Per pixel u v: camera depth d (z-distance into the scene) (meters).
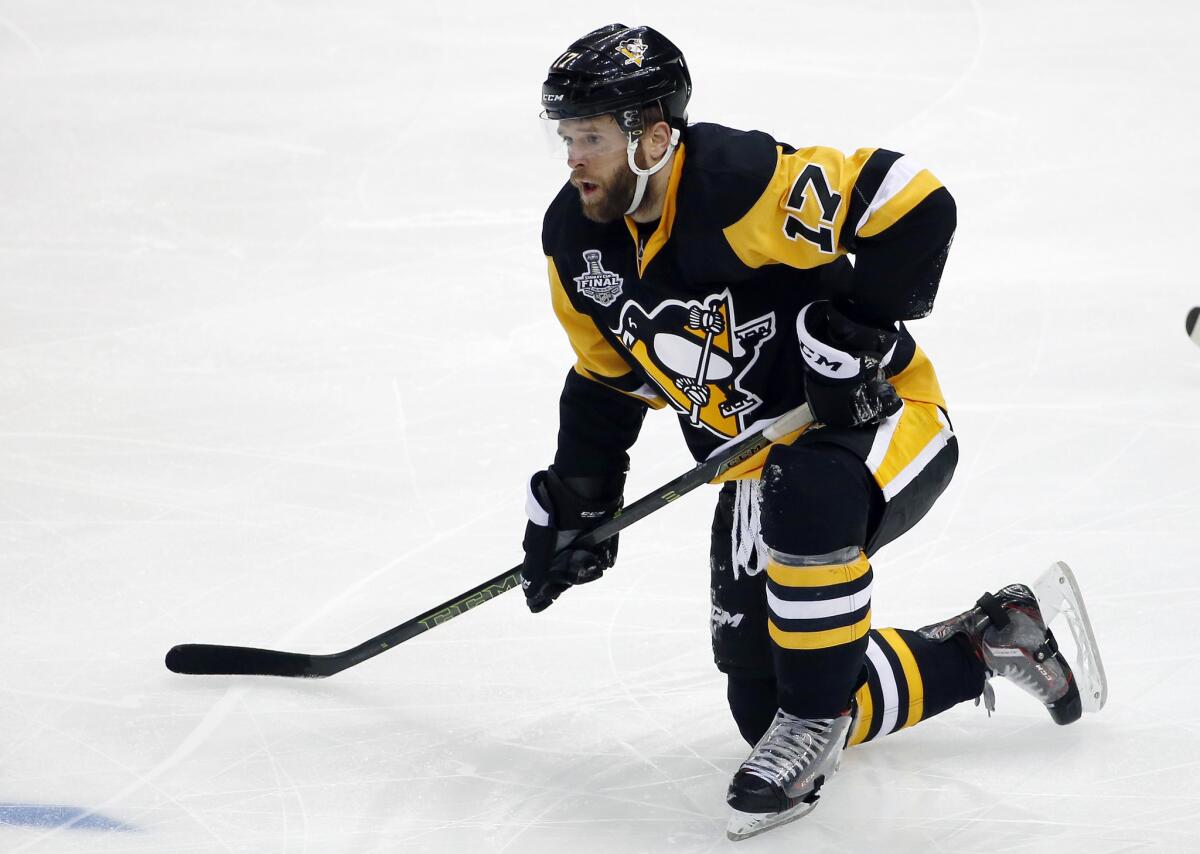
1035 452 12.95
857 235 7.27
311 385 15.10
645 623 10.52
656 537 11.87
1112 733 8.77
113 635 10.44
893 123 23.80
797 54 26.86
